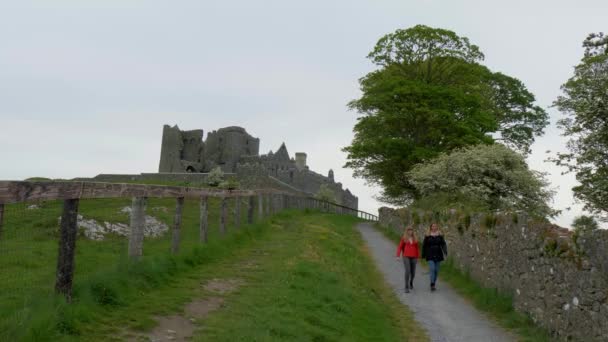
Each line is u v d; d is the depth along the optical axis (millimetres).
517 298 10672
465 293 13102
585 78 18188
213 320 7012
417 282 14703
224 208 15156
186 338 6176
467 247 14969
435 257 13477
